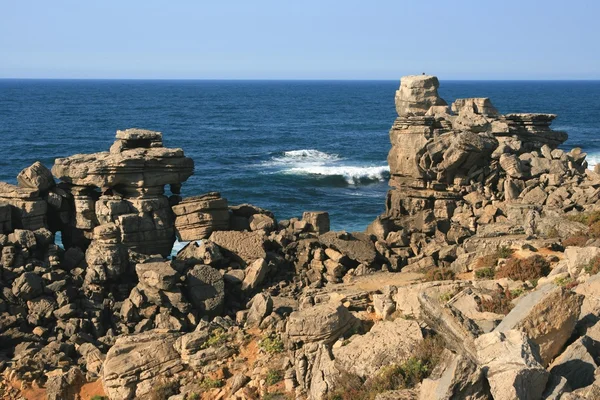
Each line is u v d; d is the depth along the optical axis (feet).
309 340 75.10
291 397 69.51
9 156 380.78
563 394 49.29
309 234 125.29
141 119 631.97
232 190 284.41
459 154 137.80
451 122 148.05
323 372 67.77
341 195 273.33
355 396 63.31
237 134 514.27
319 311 76.48
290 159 379.14
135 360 79.71
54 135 478.59
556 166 139.85
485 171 140.67
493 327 65.16
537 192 134.00
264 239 120.16
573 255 83.71
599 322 60.23
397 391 57.98
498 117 152.56
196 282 104.94
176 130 541.75
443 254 115.75
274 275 116.06
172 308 101.96
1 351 94.84
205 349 80.23
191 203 122.83
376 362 66.03
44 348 92.99
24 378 85.56
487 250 106.52
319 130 550.77
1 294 101.50
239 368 77.46
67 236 122.93
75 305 102.73
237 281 109.29
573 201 129.29
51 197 119.75
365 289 97.66
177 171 123.85
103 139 465.06
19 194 115.96
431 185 141.49
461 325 59.06
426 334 69.15
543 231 113.91
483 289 80.84
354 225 223.51
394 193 145.59
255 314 87.35
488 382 50.06
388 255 120.98
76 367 85.35
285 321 81.82
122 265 110.42
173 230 123.85
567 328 58.39
